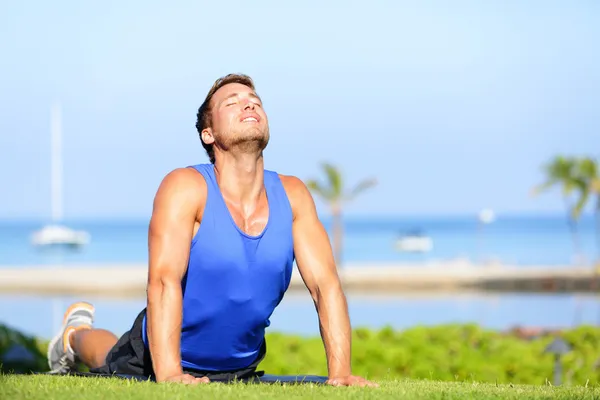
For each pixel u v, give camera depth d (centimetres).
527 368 2350
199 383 873
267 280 947
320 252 973
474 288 9569
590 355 2719
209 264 923
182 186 927
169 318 903
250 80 987
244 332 969
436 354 2311
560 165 8738
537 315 6812
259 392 819
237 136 930
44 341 2673
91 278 9550
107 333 1173
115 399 771
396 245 19612
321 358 2317
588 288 9456
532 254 19488
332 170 10006
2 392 810
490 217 16238
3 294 8975
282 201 964
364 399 798
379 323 6178
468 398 841
